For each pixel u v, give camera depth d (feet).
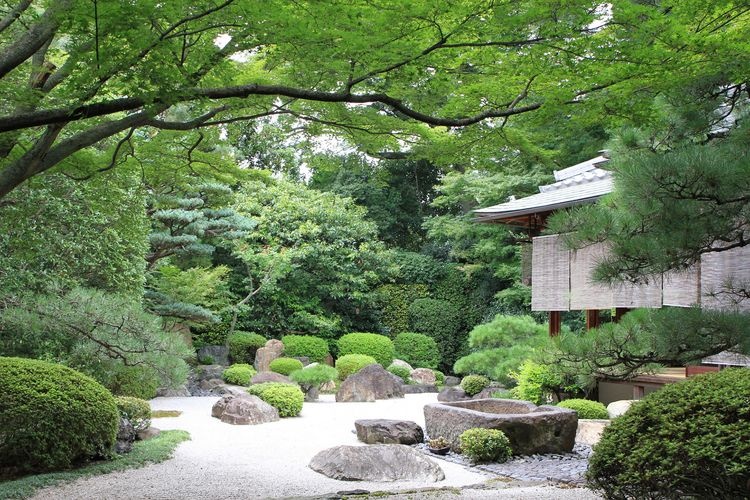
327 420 34.86
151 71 13.56
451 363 64.69
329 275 64.03
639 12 13.85
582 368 19.04
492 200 60.64
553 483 19.65
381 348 59.41
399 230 76.74
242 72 17.95
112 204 32.27
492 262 63.16
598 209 17.78
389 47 13.87
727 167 15.26
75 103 13.78
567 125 18.10
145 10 12.46
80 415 20.68
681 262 17.10
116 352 24.73
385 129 18.93
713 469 10.80
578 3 13.21
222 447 25.99
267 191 64.80
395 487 19.92
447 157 19.93
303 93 14.97
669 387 12.14
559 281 33.91
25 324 23.08
